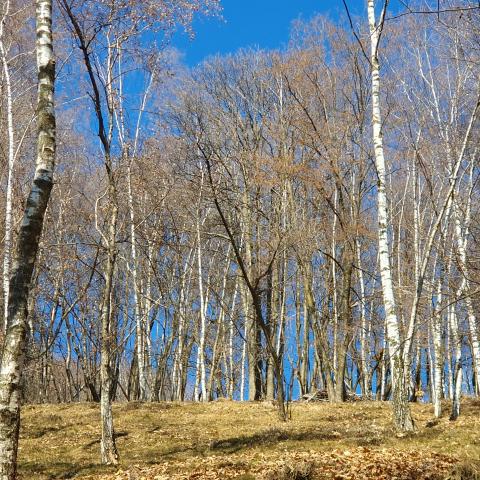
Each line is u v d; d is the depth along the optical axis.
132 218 24.45
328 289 27.28
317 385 32.19
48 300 30.31
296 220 23.69
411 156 19.50
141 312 28.25
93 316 32.94
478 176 15.92
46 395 29.52
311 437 12.64
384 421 15.70
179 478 8.84
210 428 16.16
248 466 9.35
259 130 26.03
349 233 21.38
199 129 24.39
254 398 26.23
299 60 22.06
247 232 25.48
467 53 16.91
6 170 21.45
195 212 27.28
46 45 7.65
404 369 12.54
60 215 27.05
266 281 26.89
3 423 6.13
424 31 20.36
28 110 21.98
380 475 7.90
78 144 27.31
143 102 23.23
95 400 28.58
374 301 26.66
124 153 17.91
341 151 21.02
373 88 13.25
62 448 13.84
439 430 12.28
